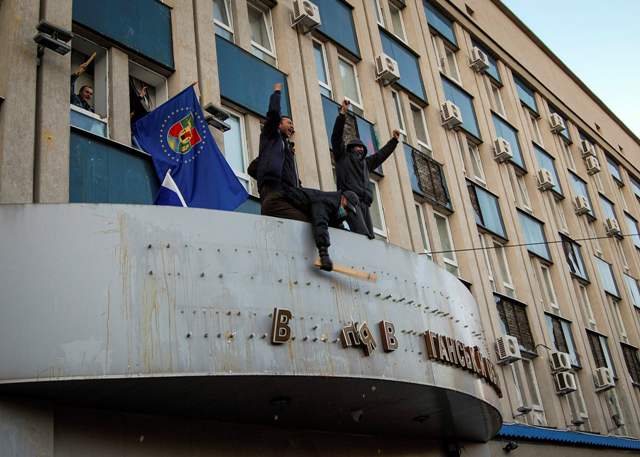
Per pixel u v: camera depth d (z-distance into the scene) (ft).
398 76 55.26
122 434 25.21
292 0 49.55
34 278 22.36
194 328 23.95
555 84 91.81
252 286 25.86
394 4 65.16
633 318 82.69
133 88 35.45
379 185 50.88
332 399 29.04
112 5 35.37
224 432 28.76
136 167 32.35
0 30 30.17
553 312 66.69
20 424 22.08
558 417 56.65
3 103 27.99
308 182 43.06
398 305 30.86
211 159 32.76
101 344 22.31
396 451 37.19
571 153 90.17
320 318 27.27
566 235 75.05
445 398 32.32
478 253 57.21
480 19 78.59
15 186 26.78
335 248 29.53
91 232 23.44
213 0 44.01
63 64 30.73
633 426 69.56
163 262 24.25
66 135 29.48
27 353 21.62
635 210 100.83
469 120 67.15
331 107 49.21
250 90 42.39
